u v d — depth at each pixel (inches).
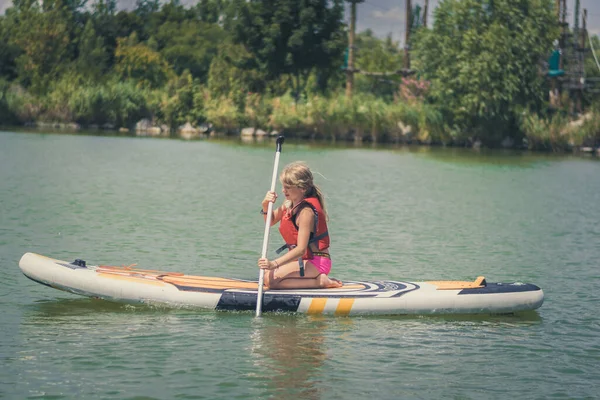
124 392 199.3
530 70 1507.1
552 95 1697.8
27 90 2096.5
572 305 302.2
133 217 487.5
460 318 275.6
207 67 3021.7
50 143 1202.0
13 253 364.8
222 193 633.6
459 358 234.1
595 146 1496.1
